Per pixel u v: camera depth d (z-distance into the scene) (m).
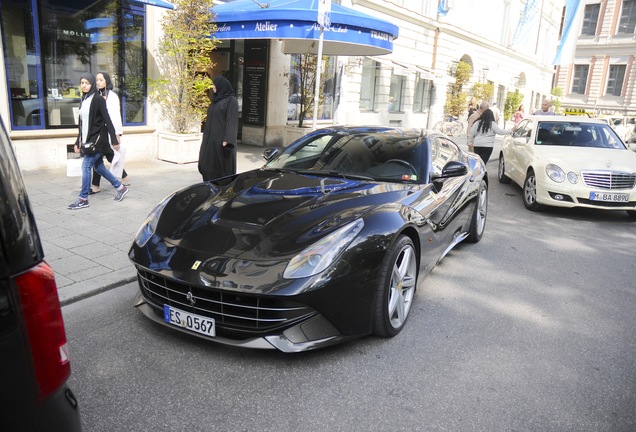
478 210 5.89
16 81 7.93
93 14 8.86
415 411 2.70
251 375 2.98
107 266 4.50
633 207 7.41
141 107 9.97
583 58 44.22
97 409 2.63
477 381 3.02
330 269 2.96
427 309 4.04
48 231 5.39
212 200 3.78
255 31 9.00
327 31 8.66
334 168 4.51
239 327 2.97
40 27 8.11
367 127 5.19
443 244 4.55
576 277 5.04
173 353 3.19
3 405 1.37
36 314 1.43
